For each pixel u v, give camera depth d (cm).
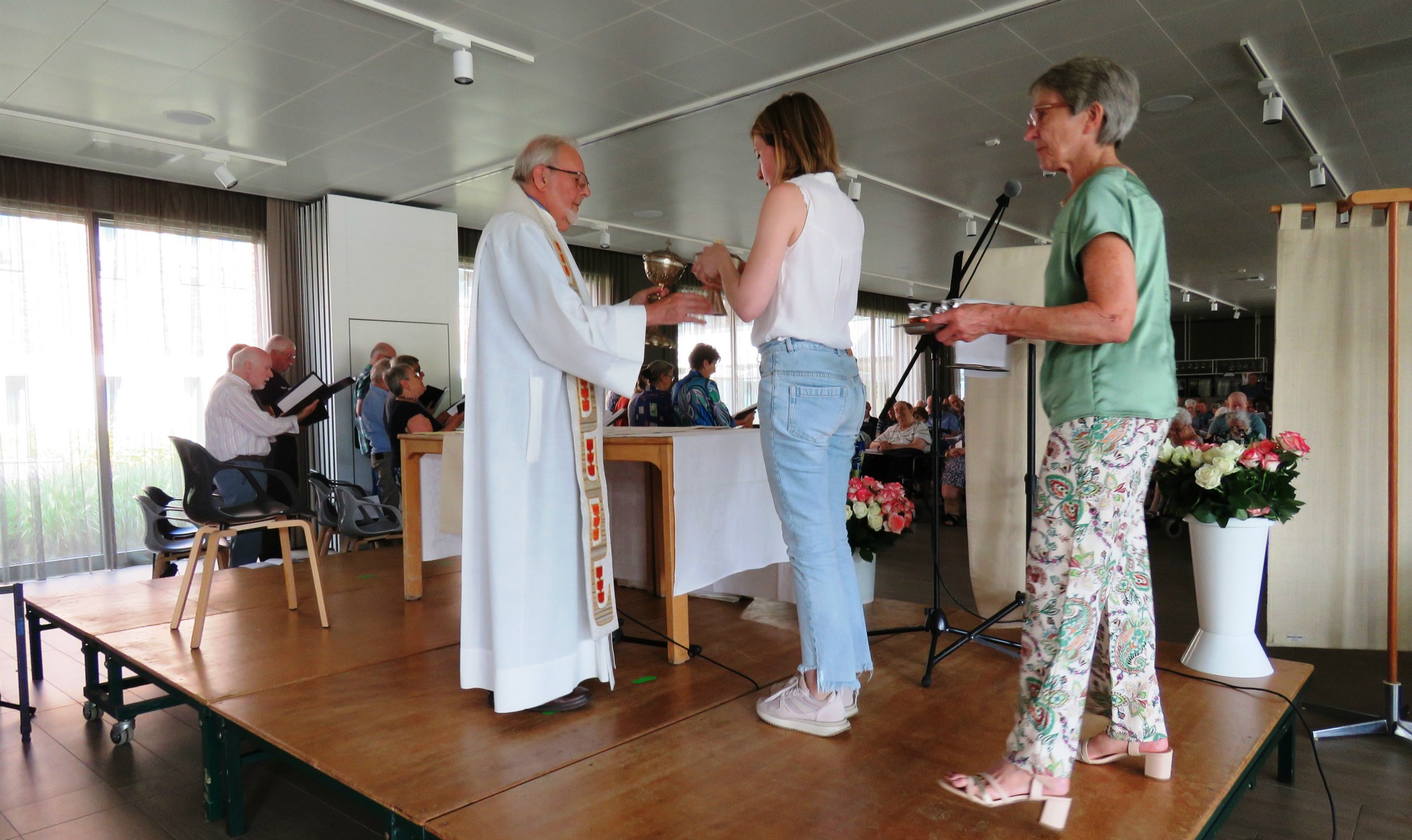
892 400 237
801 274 184
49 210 625
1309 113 553
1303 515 302
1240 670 242
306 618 311
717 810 161
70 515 639
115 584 373
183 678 243
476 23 412
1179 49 450
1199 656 250
